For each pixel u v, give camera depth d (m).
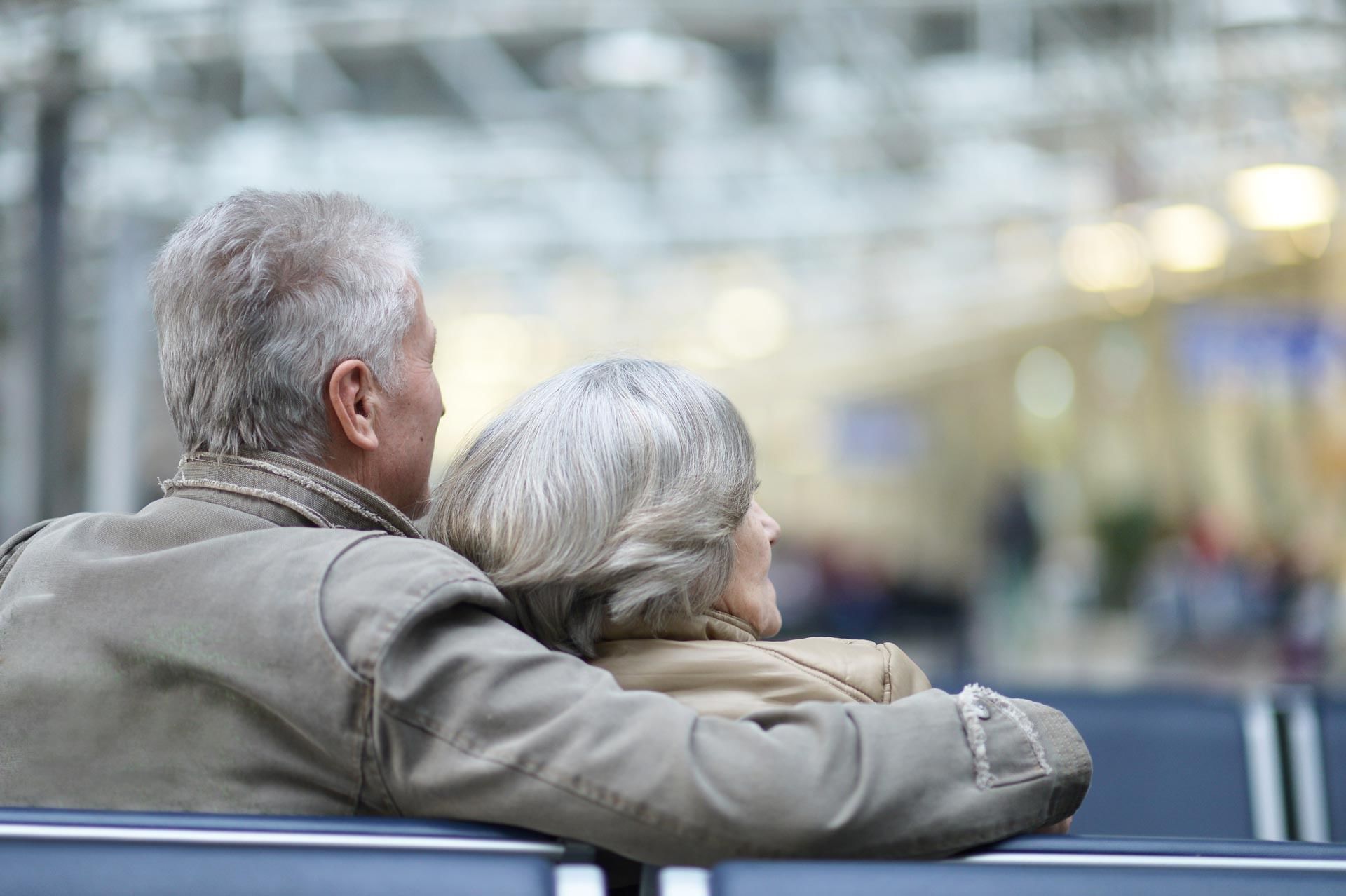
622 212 28.02
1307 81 17.86
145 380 15.88
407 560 1.96
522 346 37.00
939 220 27.95
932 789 1.80
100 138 15.11
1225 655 19.50
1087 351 38.62
